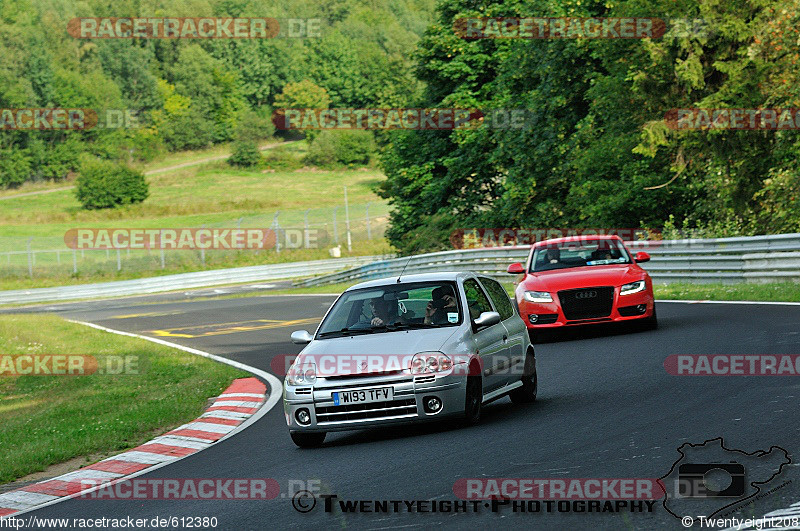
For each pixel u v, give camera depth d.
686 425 30.17
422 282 38.78
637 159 130.25
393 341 35.31
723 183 117.50
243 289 199.00
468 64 180.00
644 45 116.25
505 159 159.62
